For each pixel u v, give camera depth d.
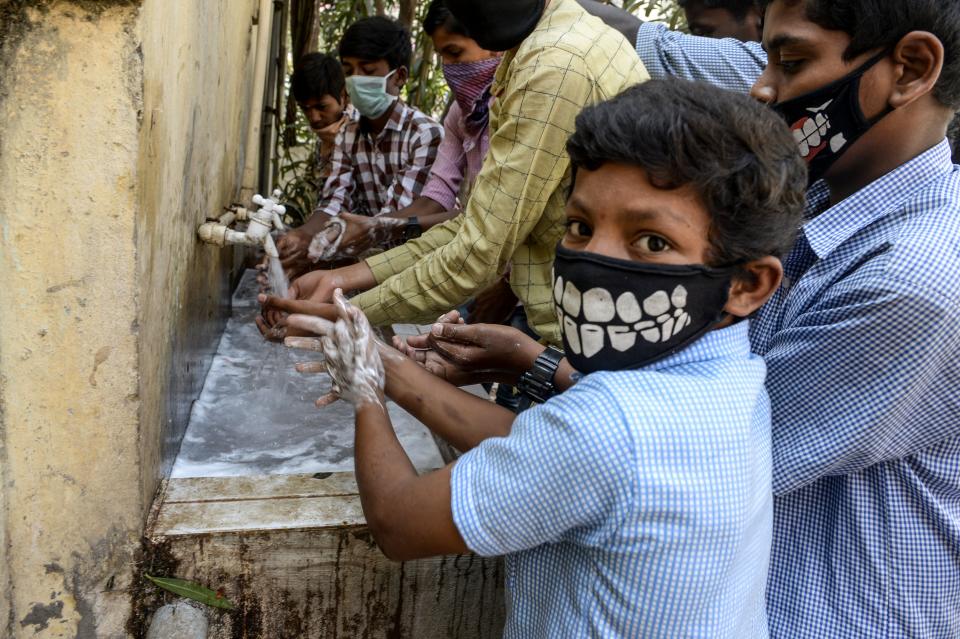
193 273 1.61
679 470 0.76
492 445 0.84
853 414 0.93
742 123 0.75
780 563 1.07
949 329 0.87
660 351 0.82
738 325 0.87
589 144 0.78
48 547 1.16
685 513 0.75
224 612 1.27
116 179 1.02
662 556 0.76
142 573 1.22
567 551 0.85
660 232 0.77
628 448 0.75
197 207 1.60
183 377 1.55
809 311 0.99
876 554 1.00
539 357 1.24
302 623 1.31
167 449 1.41
